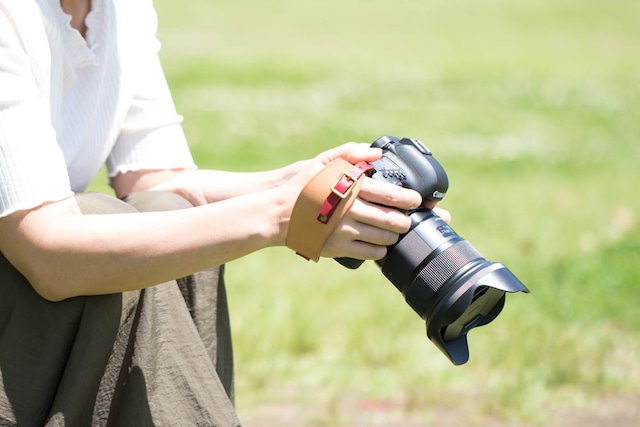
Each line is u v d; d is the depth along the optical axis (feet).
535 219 67.21
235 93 134.51
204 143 97.30
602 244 59.47
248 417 32.40
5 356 18.22
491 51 201.57
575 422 32.63
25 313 18.35
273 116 116.26
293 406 33.65
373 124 113.09
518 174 87.56
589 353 39.50
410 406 33.55
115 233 17.62
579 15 269.85
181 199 21.42
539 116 123.85
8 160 17.61
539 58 190.70
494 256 56.34
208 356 19.17
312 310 44.45
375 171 19.07
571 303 46.01
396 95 138.31
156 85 24.22
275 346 39.83
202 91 134.72
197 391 18.72
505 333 41.37
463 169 89.10
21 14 18.43
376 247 18.54
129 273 17.67
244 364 37.63
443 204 72.02
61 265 17.62
